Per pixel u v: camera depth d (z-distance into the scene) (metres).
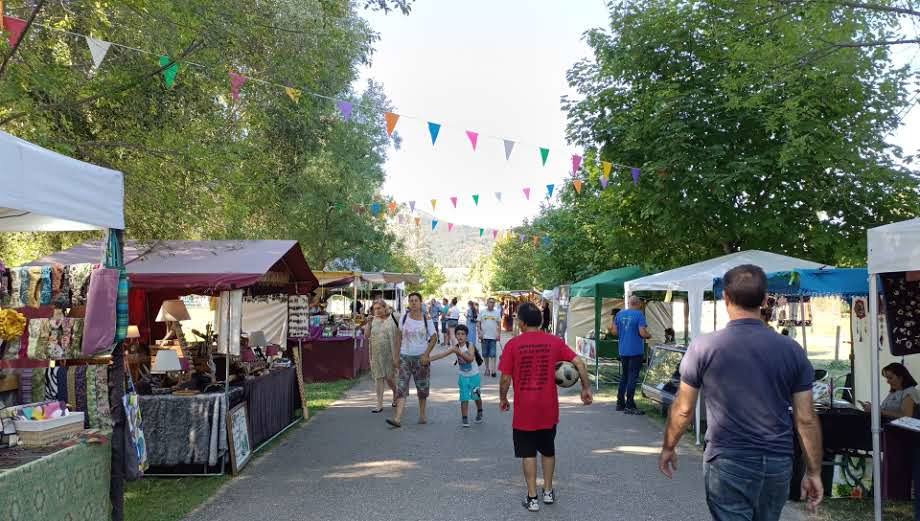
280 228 21.38
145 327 9.46
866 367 9.85
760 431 3.05
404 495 6.21
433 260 79.38
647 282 10.59
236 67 11.41
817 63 9.33
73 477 4.22
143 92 9.87
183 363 8.20
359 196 23.94
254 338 9.65
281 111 15.36
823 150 11.87
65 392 4.73
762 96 10.73
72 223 5.13
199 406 7.00
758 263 9.66
